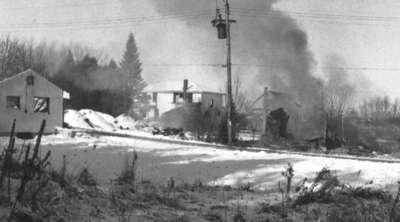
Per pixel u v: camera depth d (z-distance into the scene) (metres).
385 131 55.81
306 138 45.53
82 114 47.00
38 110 39.78
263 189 12.60
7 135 35.62
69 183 7.80
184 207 7.93
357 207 8.09
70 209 6.36
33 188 6.43
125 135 33.56
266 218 7.21
